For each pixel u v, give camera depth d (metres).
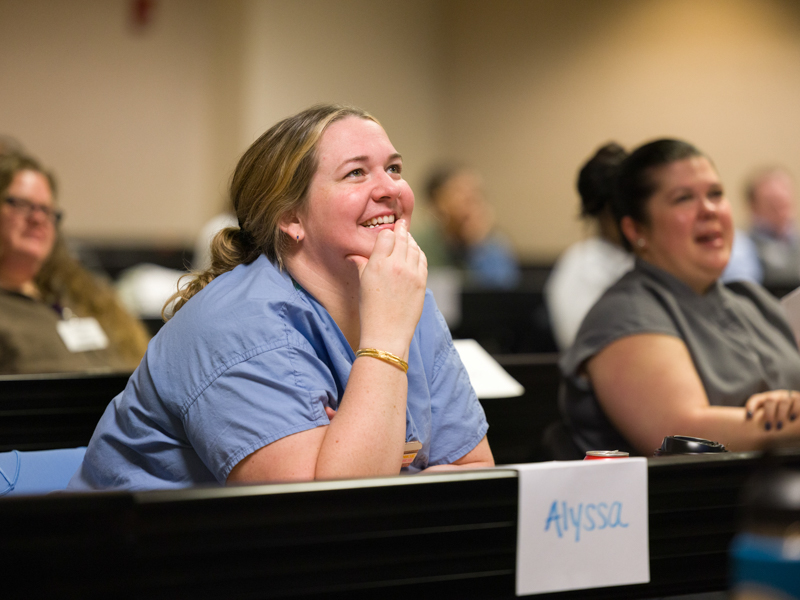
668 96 10.70
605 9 11.23
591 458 1.66
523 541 1.37
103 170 11.01
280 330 1.86
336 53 11.57
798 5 9.68
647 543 1.46
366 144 2.00
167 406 1.87
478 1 12.58
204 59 11.41
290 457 1.73
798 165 9.70
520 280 9.09
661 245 2.82
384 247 1.90
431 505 1.32
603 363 2.71
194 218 11.45
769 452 1.53
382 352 1.80
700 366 2.66
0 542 1.13
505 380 3.21
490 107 12.49
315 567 1.26
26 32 10.52
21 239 3.88
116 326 4.27
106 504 1.17
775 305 3.01
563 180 11.69
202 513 1.21
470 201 8.49
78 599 1.15
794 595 1.01
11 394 2.69
